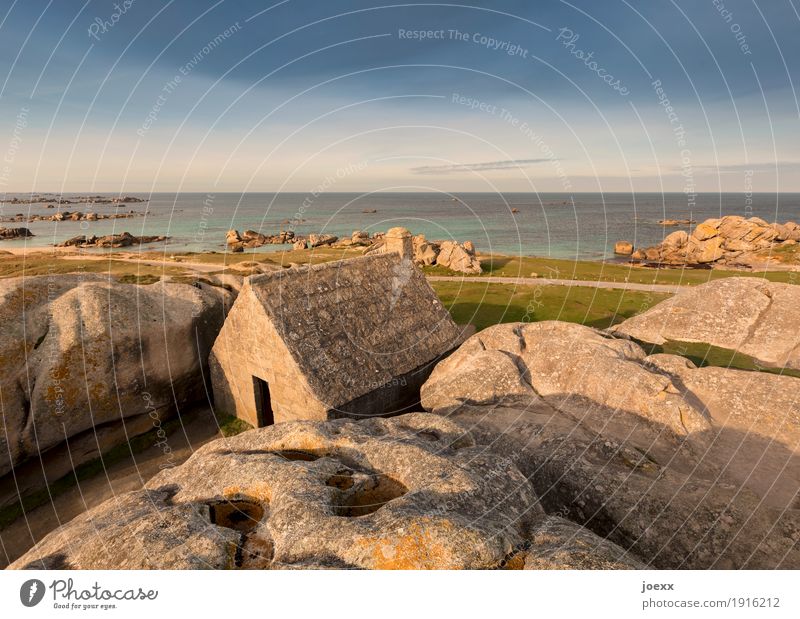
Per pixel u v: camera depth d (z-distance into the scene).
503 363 14.39
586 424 12.03
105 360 13.94
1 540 11.26
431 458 8.27
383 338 16.19
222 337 15.99
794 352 17.45
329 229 98.88
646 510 8.55
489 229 96.94
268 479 7.88
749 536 7.85
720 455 10.77
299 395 13.73
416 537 6.23
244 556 6.54
